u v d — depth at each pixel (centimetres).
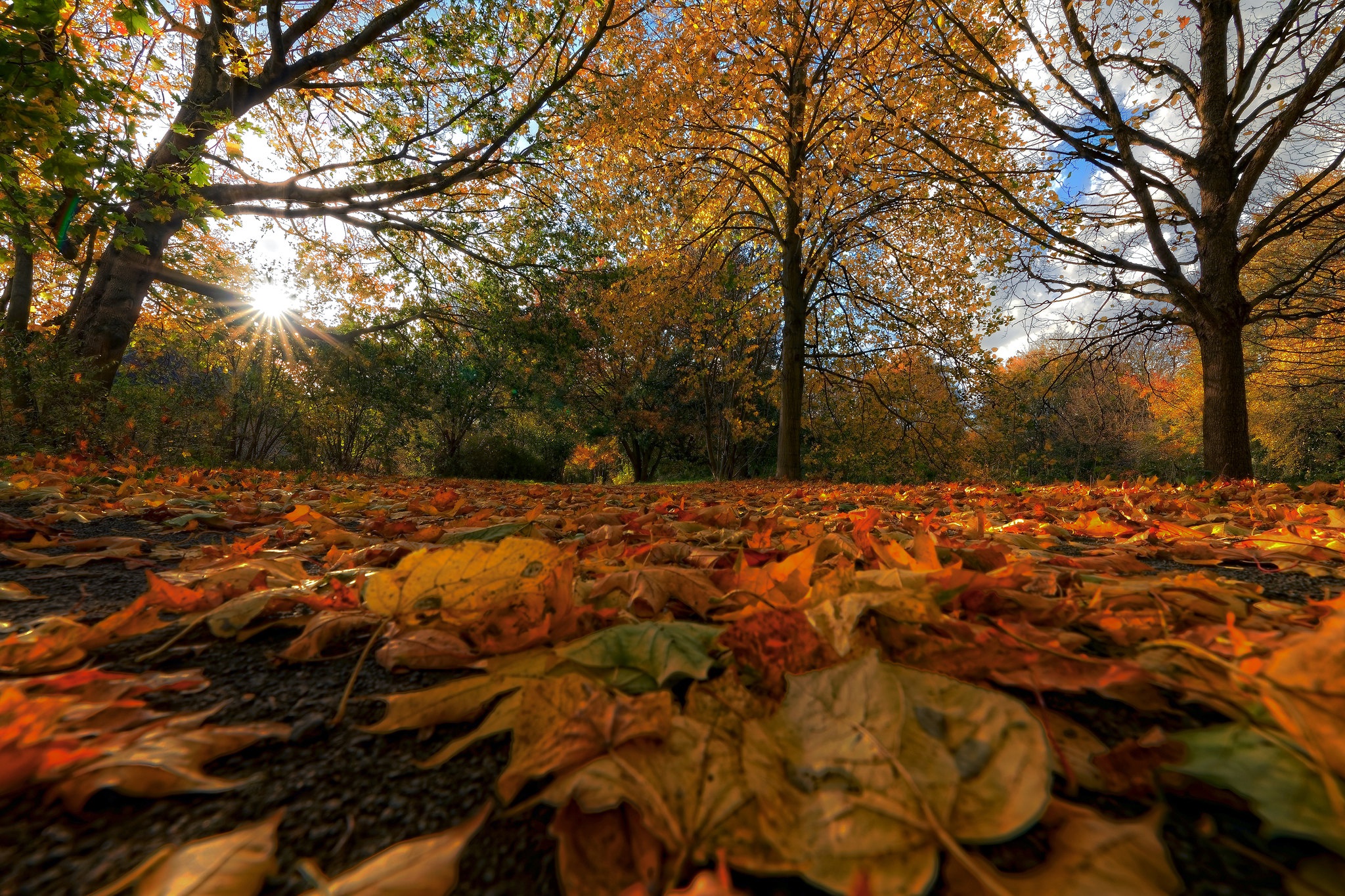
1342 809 49
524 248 1446
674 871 47
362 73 1111
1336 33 763
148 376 1221
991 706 60
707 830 49
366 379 1357
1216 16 818
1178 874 49
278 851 54
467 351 1598
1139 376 1197
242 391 1122
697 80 1030
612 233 1307
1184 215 888
